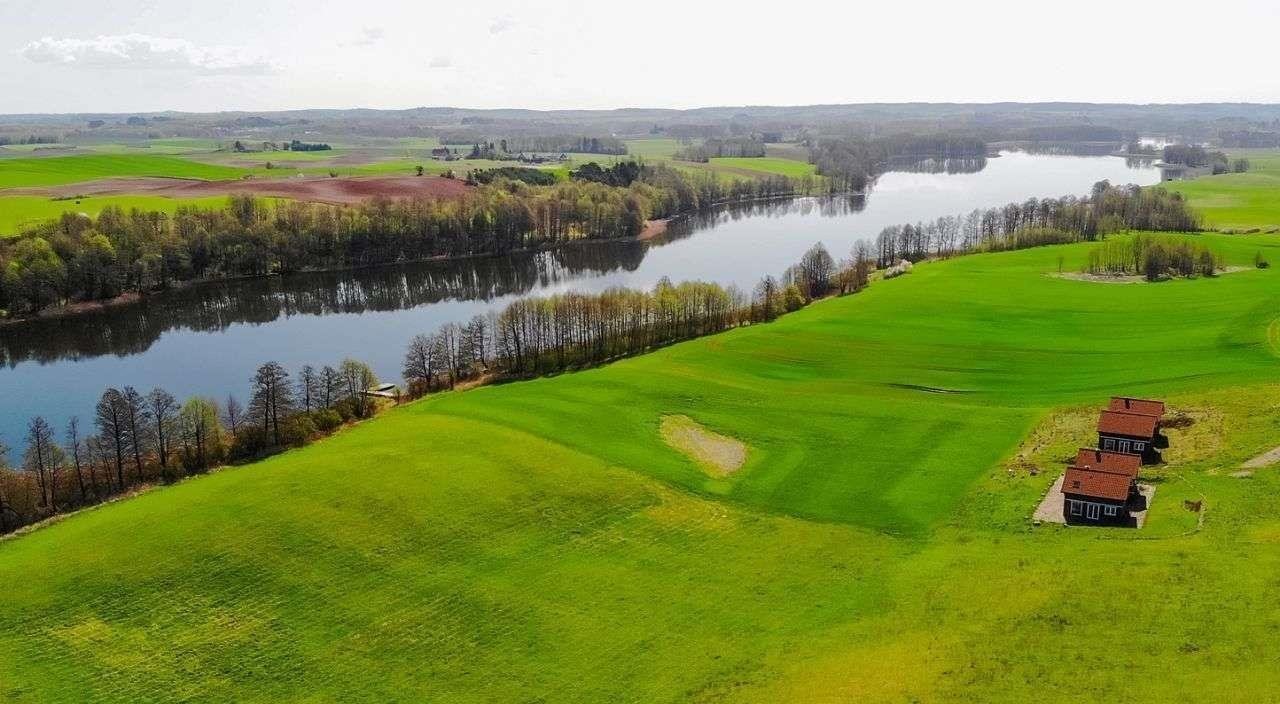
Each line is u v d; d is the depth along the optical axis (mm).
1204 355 115688
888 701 55406
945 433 96500
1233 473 80125
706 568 73188
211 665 62250
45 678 60688
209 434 96562
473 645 64250
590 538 77438
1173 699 52000
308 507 79062
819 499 83812
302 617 66875
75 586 69125
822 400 107250
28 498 83438
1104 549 70125
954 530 76875
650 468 89688
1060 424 96625
